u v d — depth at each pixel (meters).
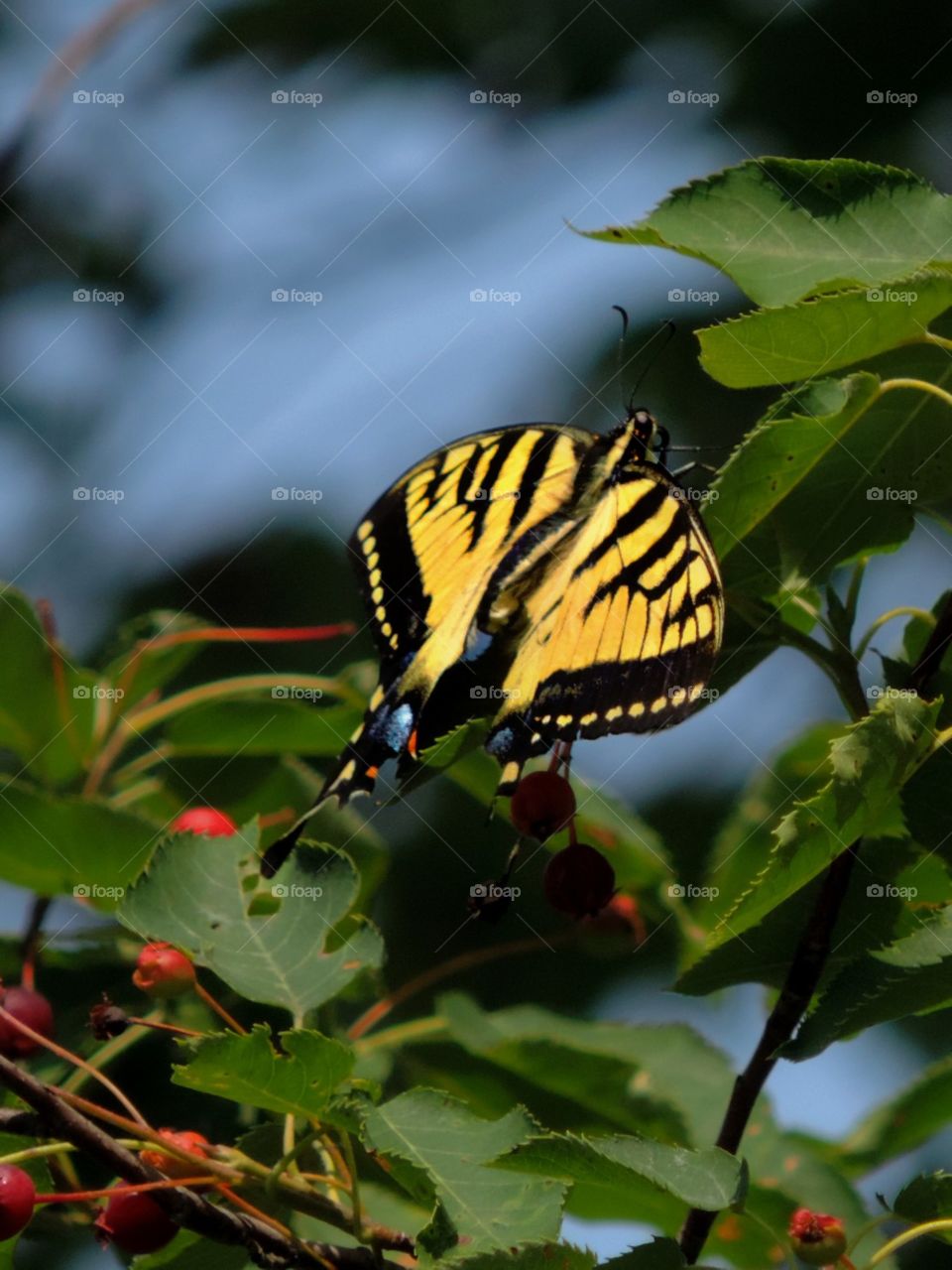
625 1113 2.10
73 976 2.10
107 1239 2.03
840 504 2.06
